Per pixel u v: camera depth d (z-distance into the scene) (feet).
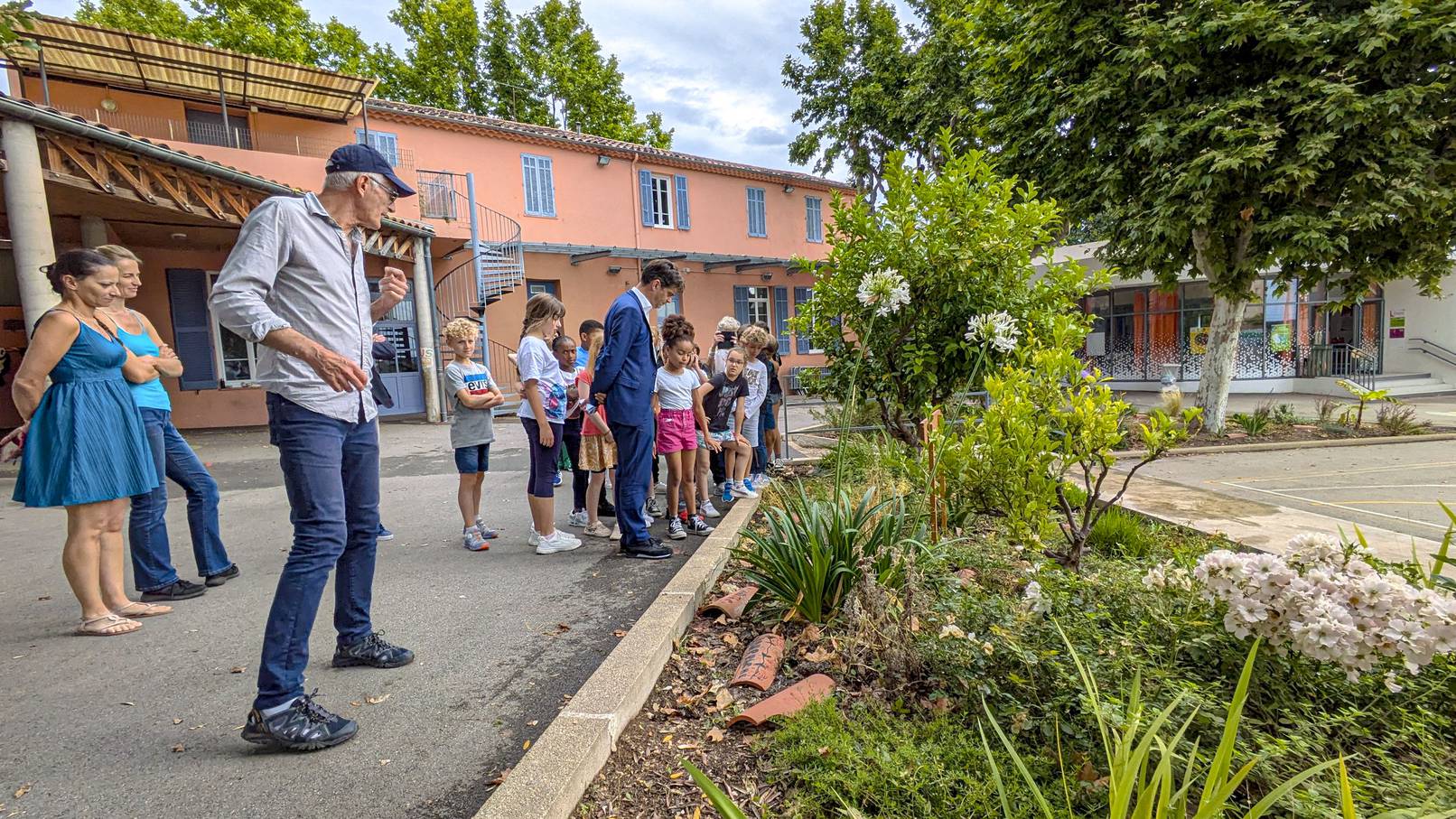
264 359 7.65
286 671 7.57
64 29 37.14
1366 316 65.92
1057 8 32.40
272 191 38.17
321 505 7.70
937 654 7.84
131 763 7.30
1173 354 69.31
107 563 11.54
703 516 18.48
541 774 6.31
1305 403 54.70
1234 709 4.55
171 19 62.85
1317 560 7.75
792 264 22.07
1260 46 27.50
